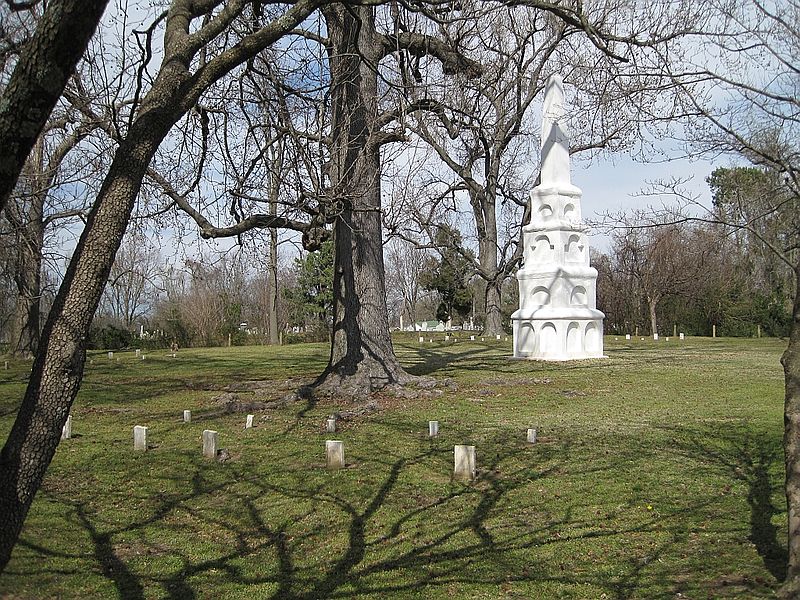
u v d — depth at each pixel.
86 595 6.29
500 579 6.46
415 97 15.57
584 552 7.10
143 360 33.22
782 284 49.84
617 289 60.12
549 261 31.97
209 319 49.94
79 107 11.43
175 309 50.84
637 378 22.48
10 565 6.90
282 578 6.62
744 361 29.00
